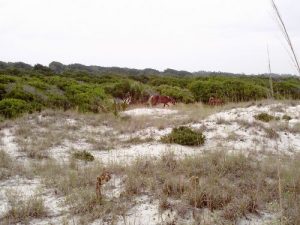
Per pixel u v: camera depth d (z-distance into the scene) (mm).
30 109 14641
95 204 5340
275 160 7609
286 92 20344
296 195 5492
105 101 17391
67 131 11664
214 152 7973
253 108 13852
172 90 22359
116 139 10961
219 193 5406
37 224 4895
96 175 6820
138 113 15781
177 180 6027
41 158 8617
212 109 14820
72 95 18547
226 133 10594
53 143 10094
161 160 7582
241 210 4961
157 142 10156
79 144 10391
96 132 11906
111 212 5105
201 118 12781
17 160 8312
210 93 20688
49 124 12477
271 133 10188
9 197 5723
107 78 35125
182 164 7148
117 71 66562
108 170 7043
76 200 5570
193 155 8133
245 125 11133
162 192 5648
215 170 6711
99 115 14727
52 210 5359
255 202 5176
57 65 59625
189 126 11594
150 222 4816
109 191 5977
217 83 21516
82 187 6031
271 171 6789
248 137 10117
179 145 9672
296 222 4508
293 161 7570
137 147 9805
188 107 17281
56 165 7660
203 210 5062
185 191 5551
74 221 4930
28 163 8031
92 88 20844
